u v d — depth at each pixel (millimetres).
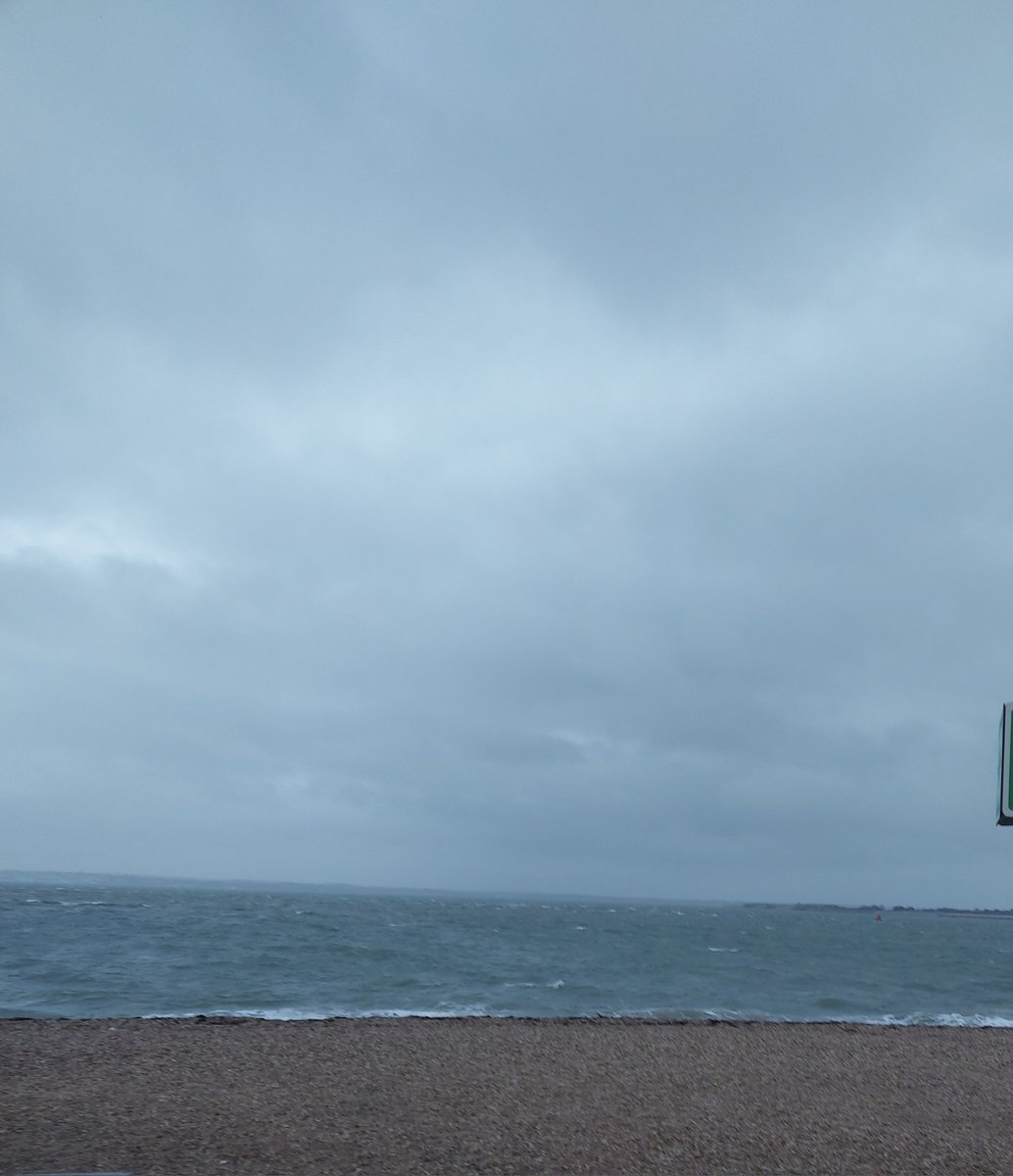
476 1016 21656
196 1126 10164
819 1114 12180
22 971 29953
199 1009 23172
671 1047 17734
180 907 94562
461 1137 10242
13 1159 8570
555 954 48188
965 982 41781
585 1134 10609
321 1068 14000
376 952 41750
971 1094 14117
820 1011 27594
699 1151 10078
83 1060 13961
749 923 141250
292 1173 8570
